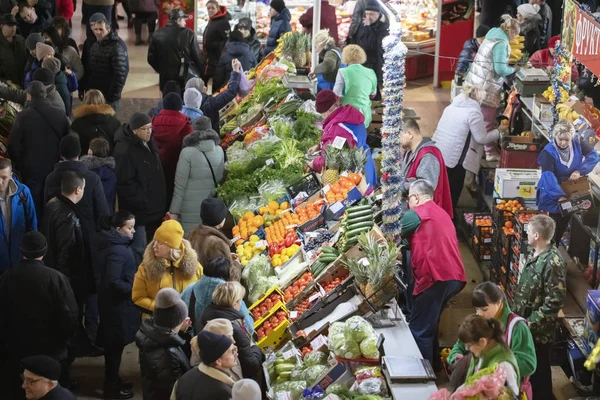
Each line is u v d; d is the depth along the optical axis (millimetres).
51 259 9195
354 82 12234
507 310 6539
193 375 6441
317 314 8180
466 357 6410
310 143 11797
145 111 16766
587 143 9625
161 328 7176
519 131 12938
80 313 9703
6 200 9273
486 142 11555
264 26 18297
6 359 8203
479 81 12805
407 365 6922
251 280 9344
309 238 9516
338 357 7277
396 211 8484
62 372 8508
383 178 8477
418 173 9617
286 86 13672
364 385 6875
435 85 17359
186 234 11016
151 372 7176
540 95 12211
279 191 10727
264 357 8102
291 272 9102
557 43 10969
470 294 10492
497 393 5688
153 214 10859
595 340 7926
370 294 7926
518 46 13609
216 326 6586
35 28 17359
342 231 8836
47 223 9180
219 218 8938
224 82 15539
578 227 9562
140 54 20422
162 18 18266
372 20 15172
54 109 11531
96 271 9797
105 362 8969
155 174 10789
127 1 22141
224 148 13219
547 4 15500
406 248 9234
